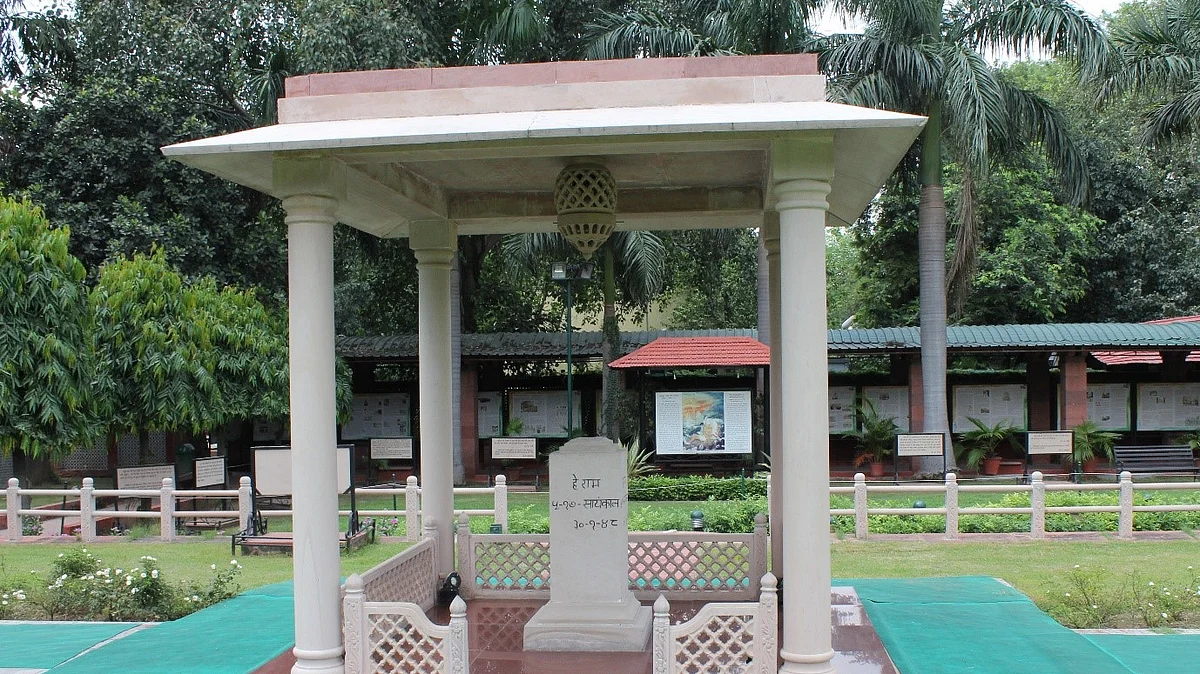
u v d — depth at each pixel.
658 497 16.23
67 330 13.13
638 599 7.21
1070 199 17.67
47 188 17.44
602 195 6.12
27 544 12.81
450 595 7.16
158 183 17.83
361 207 6.64
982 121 15.52
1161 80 15.72
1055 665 5.79
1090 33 15.84
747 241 23.27
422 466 7.30
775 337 7.17
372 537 12.55
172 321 14.76
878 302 25.58
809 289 5.04
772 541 7.23
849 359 22.11
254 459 12.53
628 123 4.80
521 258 17.72
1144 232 24.45
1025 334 17.69
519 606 7.01
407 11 17.20
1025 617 6.95
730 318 25.89
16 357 12.58
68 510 14.25
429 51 17.66
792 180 5.03
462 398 19.05
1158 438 19.22
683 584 7.34
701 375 19.45
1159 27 16.31
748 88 5.36
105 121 17.59
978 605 7.34
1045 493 13.48
